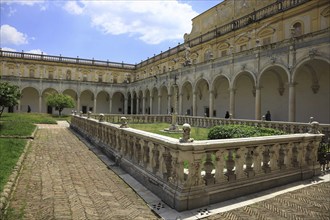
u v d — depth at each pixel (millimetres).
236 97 30797
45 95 51500
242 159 5562
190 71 33219
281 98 25109
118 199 5258
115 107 60938
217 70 28297
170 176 5191
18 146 10453
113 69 60719
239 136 9898
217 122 21891
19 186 5895
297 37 19391
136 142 6852
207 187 5035
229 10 34000
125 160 7566
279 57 20953
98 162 8719
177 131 18766
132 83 53969
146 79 46906
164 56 47906
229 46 31641
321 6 21609
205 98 36312
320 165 7578
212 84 29031
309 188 6160
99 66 59188
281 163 6504
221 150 5234
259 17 28172
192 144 4730
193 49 38844
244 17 29719
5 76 46438
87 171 7484
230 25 32188
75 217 4352
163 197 5160
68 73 56312
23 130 16531
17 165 7414
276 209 4891
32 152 10172
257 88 23047
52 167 7828
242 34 29703
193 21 42531
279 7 25531
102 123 10930
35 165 8000
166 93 46531
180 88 35469
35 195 5352
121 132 8008
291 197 5539
